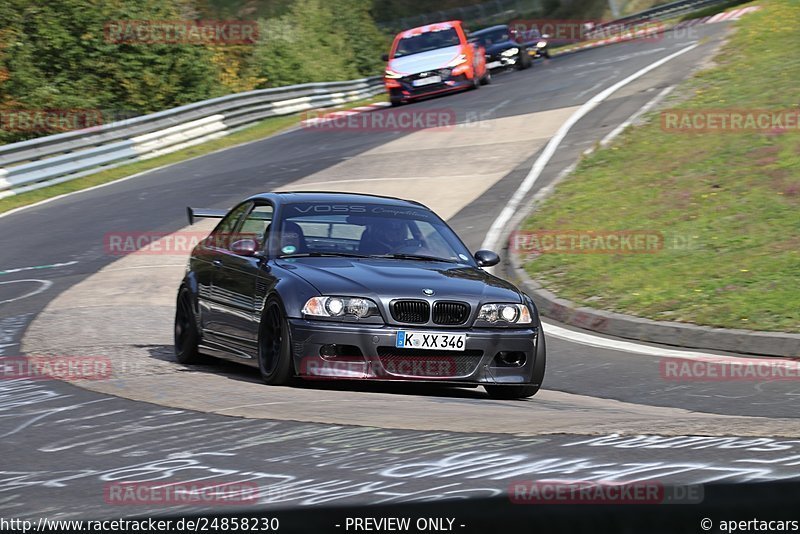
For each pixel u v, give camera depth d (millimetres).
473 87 97562
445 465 15062
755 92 63219
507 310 23734
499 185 57875
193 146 92125
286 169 71688
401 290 23047
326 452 16203
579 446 16203
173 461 16000
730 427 17500
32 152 73812
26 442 18000
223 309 26469
